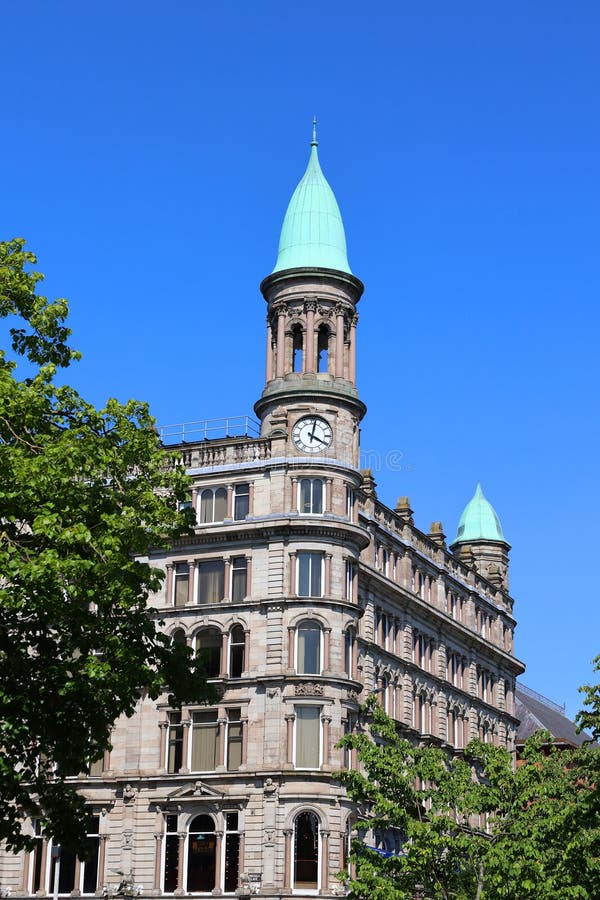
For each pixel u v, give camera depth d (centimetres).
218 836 7862
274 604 8088
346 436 8519
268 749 7881
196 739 8131
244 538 8312
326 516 8238
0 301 4919
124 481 4797
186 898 7819
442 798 6044
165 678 4725
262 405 8638
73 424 4809
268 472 8338
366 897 6069
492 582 12019
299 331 8806
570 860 5759
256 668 8069
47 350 5081
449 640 10625
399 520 9962
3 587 4444
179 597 8412
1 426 4531
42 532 4156
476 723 10962
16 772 4253
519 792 5991
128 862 7981
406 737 9475
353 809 7962
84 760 4544
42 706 4312
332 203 9088
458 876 5972
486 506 12825
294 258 8850
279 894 7606
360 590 8975
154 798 8050
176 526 4906
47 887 8094
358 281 8875
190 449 8606
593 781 6888
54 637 4472
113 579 4388
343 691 8050
